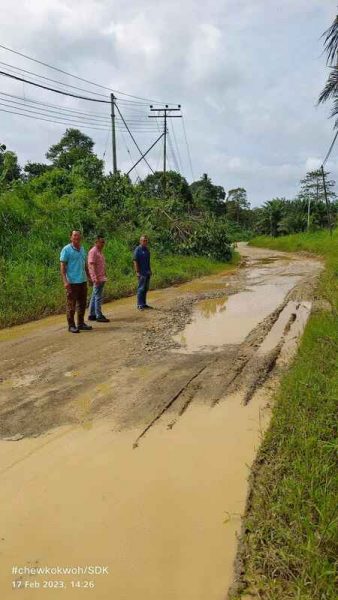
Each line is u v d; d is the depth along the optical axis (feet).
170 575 8.75
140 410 15.58
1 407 16.01
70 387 17.76
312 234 147.74
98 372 19.45
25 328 28.48
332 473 10.84
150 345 23.65
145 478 11.72
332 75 29.55
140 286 34.63
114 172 76.89
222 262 80.79
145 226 68.44
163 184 103.30
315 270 70.23
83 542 9.59
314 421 13.03
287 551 8.83
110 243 54.80
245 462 12.33
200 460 12.48
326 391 14.90
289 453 11.92
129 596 8.32
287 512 9.75
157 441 13.53
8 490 11.30
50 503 10.80
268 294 43.29
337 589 7.91
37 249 43.55
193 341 24.38
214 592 8.36
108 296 39.91
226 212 289.33
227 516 10.27
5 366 20.52
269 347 22.76
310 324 23.80
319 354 18.47
